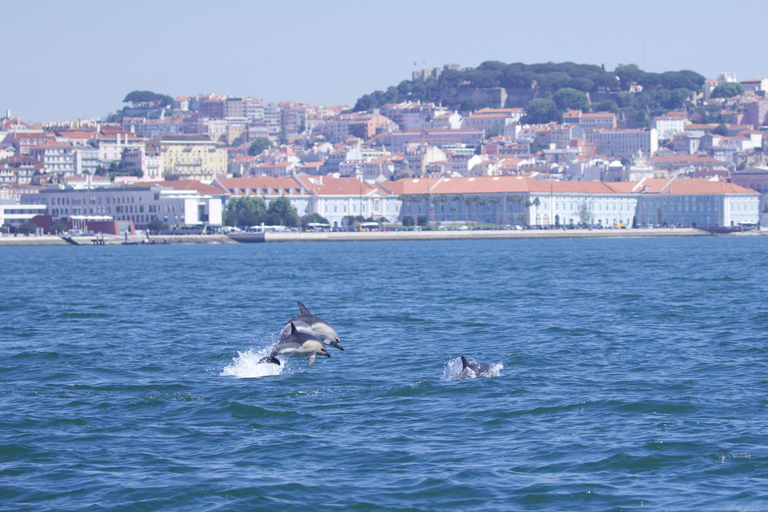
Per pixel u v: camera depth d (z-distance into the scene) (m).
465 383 66.06
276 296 148.50
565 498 42.34
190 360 79.19
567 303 128.62
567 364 74.44
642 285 161.50
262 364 75.44
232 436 52.50
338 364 75.38
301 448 49.91
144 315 118.94
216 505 41.75
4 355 82.81
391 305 129.12
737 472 45.25
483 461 47.38
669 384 65.31
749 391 62.47
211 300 141.88
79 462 47.84
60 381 69.19
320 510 41.25
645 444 49.72
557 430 52.91
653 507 41.19
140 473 46.03
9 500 42.62
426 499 42.38
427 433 52.66
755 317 106.88
